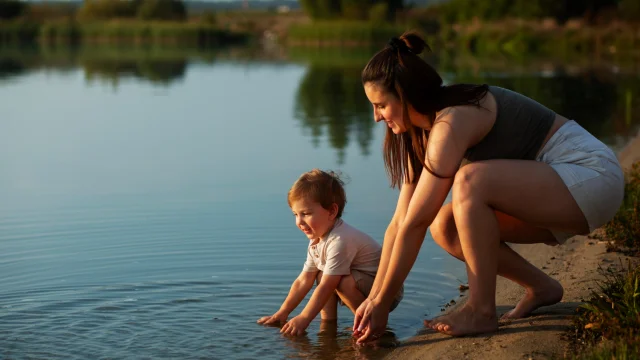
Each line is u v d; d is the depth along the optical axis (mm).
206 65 23578
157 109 12156
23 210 5562
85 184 6504
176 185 6445
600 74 17953
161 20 54844
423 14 48750
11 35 45562
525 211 2963
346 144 8625
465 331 3035
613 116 10250
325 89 15664
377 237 4746
